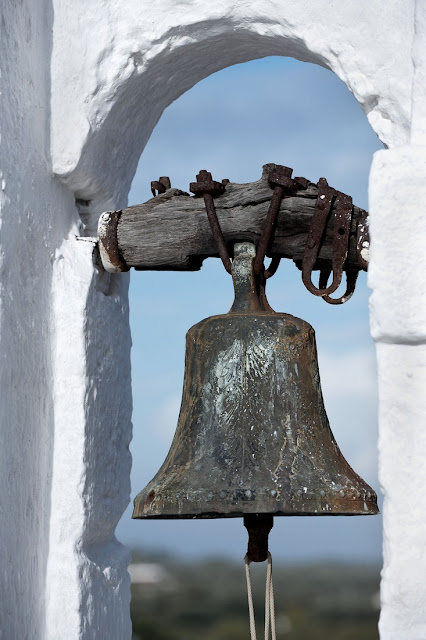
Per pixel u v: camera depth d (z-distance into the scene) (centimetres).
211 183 291
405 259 247
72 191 322
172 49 310
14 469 285
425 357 246
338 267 282
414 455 243
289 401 271
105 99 310
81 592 301
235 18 301
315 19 291
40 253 303
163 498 261
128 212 309
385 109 284
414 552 241
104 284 322
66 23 310
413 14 278
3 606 277
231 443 267
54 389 308
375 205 250
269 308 288
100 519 313
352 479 265
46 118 309
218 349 276
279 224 288
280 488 256
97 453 313
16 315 288
